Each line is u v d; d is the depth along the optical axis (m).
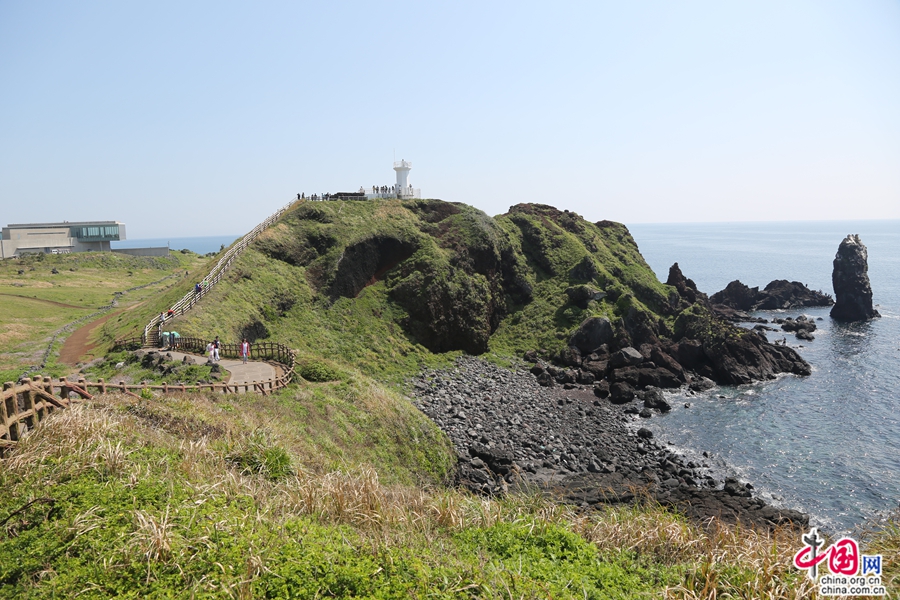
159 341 37.66
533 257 77.50
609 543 12.38
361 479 14.33
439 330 60.09
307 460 18.80
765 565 10.31
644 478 32.91
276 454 15.99
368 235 64.31
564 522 13.34
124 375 30.55
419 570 9.78
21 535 9.86
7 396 13.13
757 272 183.75
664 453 37.66
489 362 59.53
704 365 57.16
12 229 108.88
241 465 15.34
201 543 9.73
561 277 73.31
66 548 9.39
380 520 12.32
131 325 46.44
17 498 10.81
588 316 63.97
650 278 77.38
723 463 35.78
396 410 33.69
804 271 185.12
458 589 9.35
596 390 51.56
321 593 8.99
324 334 52.75
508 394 49.44
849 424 42.34
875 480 32.78
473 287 65.19
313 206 67.44
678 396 51.03
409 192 82.50
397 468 28.39
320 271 59.34
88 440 13.24
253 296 50.44
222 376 28.97
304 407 27.55
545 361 60.28
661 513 13.79
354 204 71.06
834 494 31.09
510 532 12.38
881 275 160.38
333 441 26.30
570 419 44.34
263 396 26.70
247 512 11.27
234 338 42.25
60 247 111.88
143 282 90.12
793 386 53.19
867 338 73.81
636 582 10.59
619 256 84.56
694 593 9.88
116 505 10.65
